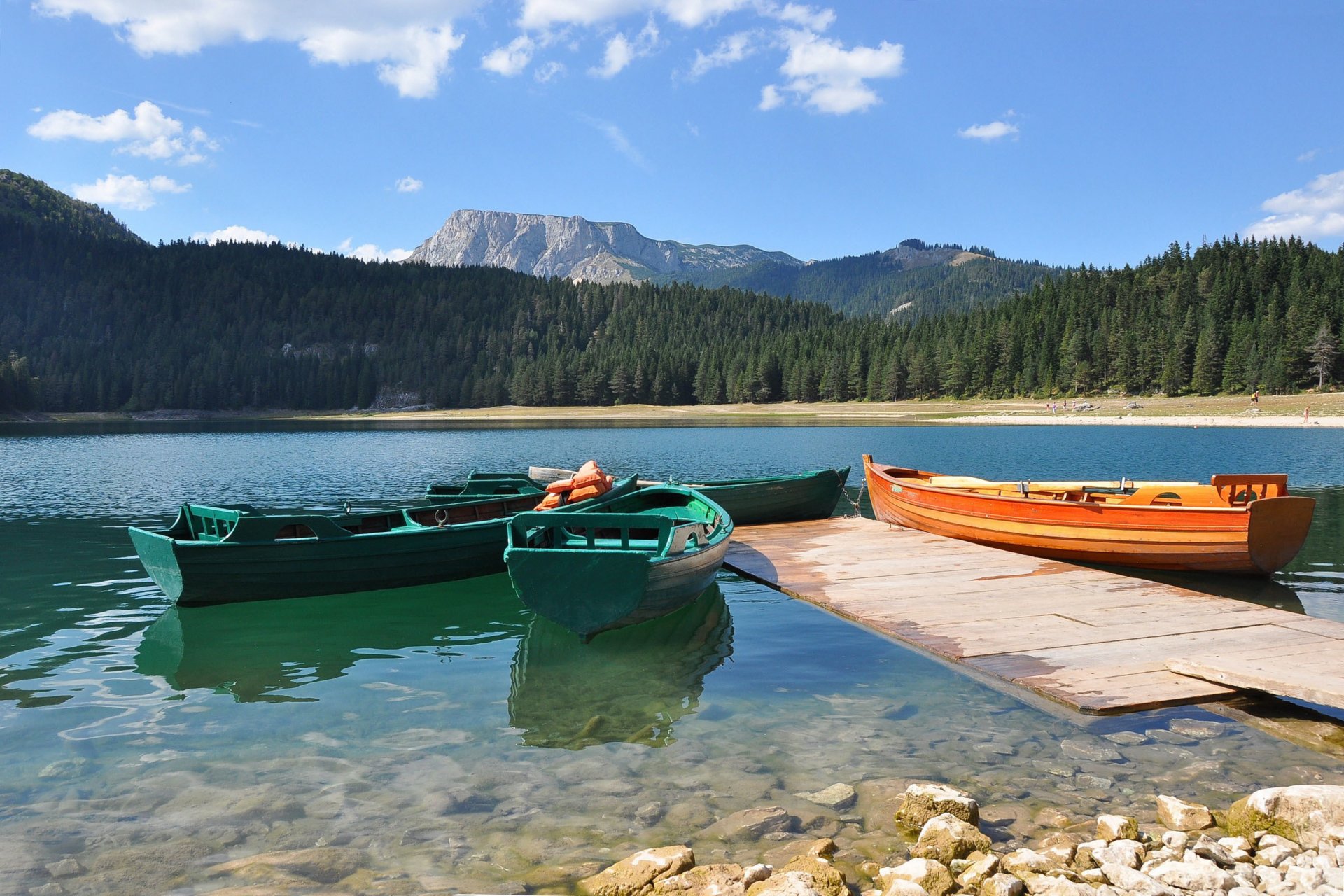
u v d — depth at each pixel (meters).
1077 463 37.09
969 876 4.58
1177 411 93.81
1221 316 126.81
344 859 5.00
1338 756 6.40
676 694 8.14
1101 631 9.40
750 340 190.12
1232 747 6.57
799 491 19.39
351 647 9.99
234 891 4.64
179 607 11.80
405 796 5.88
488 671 8.98
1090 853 4.82
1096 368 124.44
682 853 4.82
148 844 5.18
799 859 4.78
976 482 18.39
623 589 9.52
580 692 8.23
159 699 8.06
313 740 6.97
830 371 153.62
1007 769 6.20
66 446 59.72
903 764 6.34
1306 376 104.88
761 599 12.12
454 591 13.05
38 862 4.96
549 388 170.00
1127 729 6.94
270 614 11.59
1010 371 135.62
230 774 6.27
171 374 172.50
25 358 155.00
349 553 12.38
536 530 10.97
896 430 79.38
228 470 38.66
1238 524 12.72
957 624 10.00
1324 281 126.56
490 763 6.46
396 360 198.50
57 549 17.12
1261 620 9.70
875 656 9.18
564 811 5.64
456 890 4.66
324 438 74.19
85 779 6.16
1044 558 14.95
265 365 189.50
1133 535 13.73
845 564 13.98
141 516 22.28
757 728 7.16
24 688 8.38
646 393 169.12
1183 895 4.41
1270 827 5.17
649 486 16.61
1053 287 161.38
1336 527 18.86
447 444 60.91
